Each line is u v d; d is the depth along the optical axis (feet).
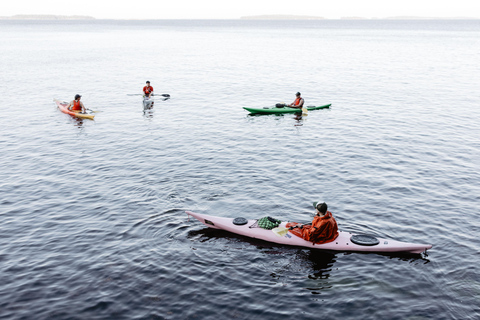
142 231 30.73
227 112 74.43
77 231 30.73
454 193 37.86
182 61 161.48
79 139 56.03
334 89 98.68
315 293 23.86
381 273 25.82
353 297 23.49
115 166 45.14
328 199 36.45
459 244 28.96
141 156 48.70
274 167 44.98
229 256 27.68
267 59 171.22
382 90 97.04
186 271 25.86
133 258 27.22
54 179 41.29
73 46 234.99
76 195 37.29
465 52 199.93
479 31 522.47
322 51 210.59
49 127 62.44
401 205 35.22
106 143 54.13
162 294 23.62
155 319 21.57
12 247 28.58
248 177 41.81
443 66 143.95
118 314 21.94
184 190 38.37
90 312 22.06
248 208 34.65
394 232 30.73
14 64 142.51
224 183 40.16
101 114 71.82
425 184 40.06
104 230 30.86
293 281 25.04
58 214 33.55
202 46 245.65
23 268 26.09
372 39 326.03
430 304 22.75
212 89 98.68
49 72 123.85
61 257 27.35
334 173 43.06
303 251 28.43
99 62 154.10
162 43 271.49
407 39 323.98
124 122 66.23
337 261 27.22
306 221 32.27
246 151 50.96
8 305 22.54
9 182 40.52
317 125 64.90
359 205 35.22
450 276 25.32
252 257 27.63
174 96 89.56
